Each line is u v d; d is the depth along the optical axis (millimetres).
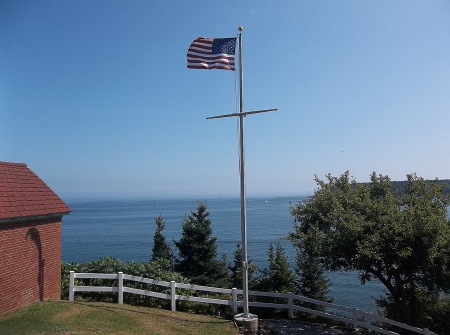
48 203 13461
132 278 13555
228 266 27547
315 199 16406
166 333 10727
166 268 17484
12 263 11414
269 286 18672
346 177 17078
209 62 12656
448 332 14398
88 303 12828
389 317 15227
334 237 13352
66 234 97312
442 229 12195
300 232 15812
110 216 177750
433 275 12391
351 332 12961
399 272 13078
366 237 12672
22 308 11617
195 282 24641
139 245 72688
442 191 15805
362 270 14078
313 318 14625
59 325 10148
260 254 55156
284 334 12391
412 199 15016
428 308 14992
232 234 83812
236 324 12242
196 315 13219
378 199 14742
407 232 12180
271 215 157125
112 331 10211
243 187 12609
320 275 21484
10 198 11969
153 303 13883
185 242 26406
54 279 13531
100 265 15109
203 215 27156
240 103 12664
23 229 11977
